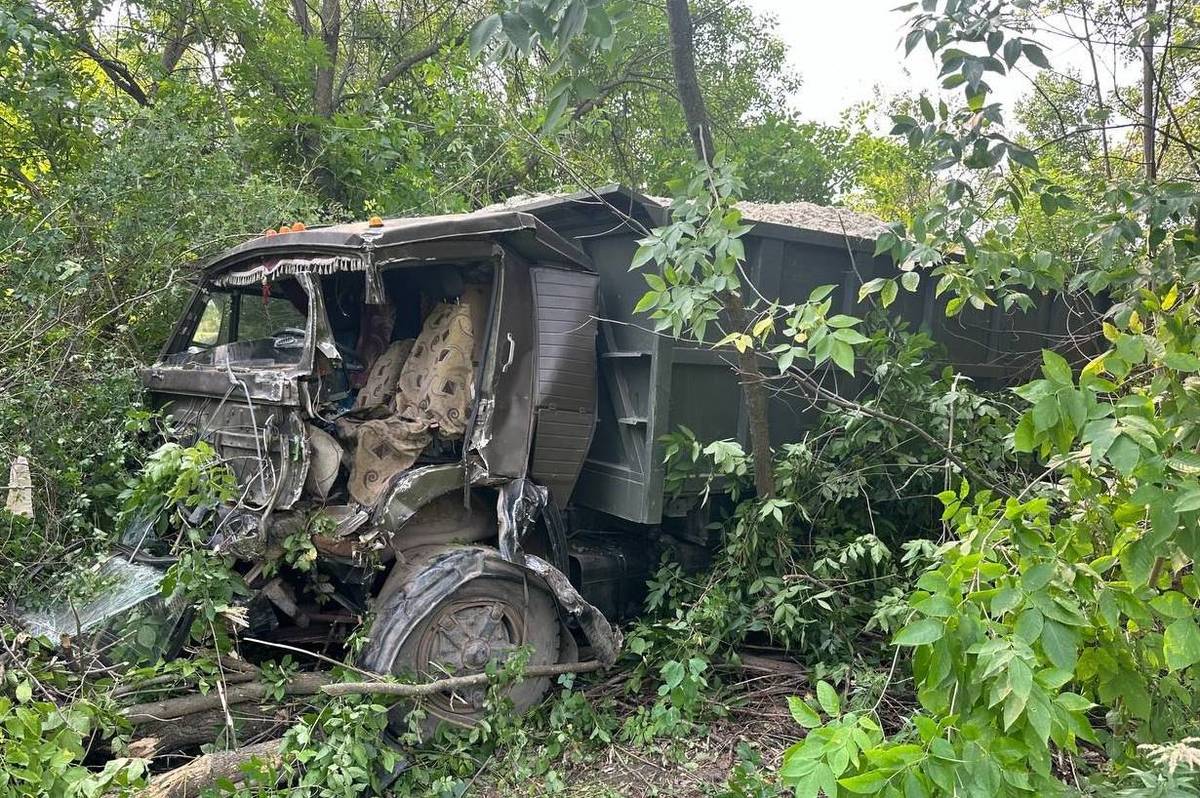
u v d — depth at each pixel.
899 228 4.31
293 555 3.89
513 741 4.06
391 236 4.03
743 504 4.84
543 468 4.60
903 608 4.06
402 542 4.38
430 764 3.98
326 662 4.41
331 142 9.58
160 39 10.03
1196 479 2.34
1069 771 3.47
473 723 4.18
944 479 5.09
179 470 3.78
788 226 5.16
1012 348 6.54
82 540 4.50
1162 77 5.51
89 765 3.66
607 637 4.47
